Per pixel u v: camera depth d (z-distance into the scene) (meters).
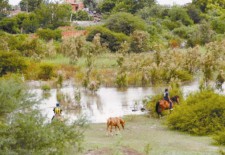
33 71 47.38
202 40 78.69
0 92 12.58
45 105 32.38
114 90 41.78
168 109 28.23
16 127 11.88
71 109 31.88
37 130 12.03
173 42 76.12
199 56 50.19
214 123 23.53
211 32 79.69
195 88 41.47
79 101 33.19
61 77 43.16
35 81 45.38
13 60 46.41
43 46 61.38
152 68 45.62
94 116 29.17
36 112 12.70
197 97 26.12
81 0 151.38
